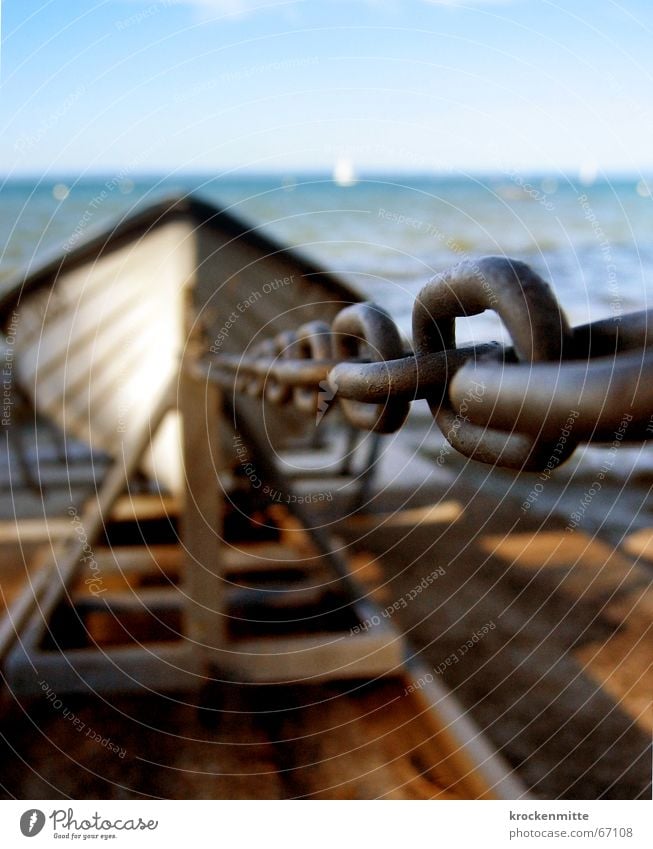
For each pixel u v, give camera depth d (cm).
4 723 261
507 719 271
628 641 328
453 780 231
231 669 277
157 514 399
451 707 257
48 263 432
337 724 260
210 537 277
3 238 1802
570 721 269
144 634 301
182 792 226
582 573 403
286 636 293
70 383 419
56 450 590
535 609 362
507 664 309
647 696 280
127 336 373
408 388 70
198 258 365
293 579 348
